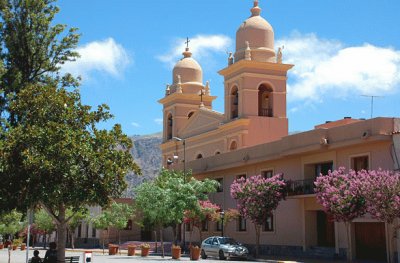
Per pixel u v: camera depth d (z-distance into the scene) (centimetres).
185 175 4341
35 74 2395
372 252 3019
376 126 2908
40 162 1612
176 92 6350
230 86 5253
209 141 5544
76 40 2445
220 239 3588
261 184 3438
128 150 1834
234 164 4269
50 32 2402
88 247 6041
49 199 1666
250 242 4097
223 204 4509
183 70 6506
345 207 2567
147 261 3288
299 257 3447
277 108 5069
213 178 4700
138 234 6094
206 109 5700
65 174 1625
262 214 3419
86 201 1705
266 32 5194
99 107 1867
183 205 3659
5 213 1927
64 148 1639
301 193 3453
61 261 1759
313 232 3509
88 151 1673
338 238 3228
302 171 3550
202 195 3972
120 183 1756
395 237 2731
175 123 6366
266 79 5075
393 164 2845
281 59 5134
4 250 5366
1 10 2330
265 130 4981
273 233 3831
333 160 3281
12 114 2166
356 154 3108
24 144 1672
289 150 3553
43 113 1773
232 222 4362
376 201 2416
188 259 3528
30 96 1820
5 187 1681
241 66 5047
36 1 2364
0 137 1972
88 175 1670
